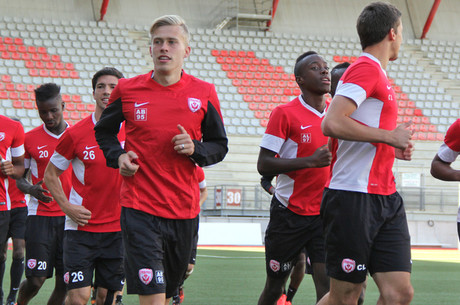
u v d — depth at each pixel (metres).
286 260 9.61
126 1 48.44
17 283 12.80
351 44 50.06
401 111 45.34
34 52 43.09
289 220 9.42
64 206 8.67
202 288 15.73
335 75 9.84
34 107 40.41
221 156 7.14
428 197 35.38
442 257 28.34
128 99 7.01
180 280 7.35
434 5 50.53
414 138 43.41
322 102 9.65
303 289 16.03
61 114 11.09
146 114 6.91
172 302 12.93
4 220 11.93
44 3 46.56
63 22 45.03
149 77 7.08
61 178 10.29
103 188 8.84
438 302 14.07
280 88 45.59
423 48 50.84
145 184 6.87
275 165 9.13
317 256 9.30
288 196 9.40
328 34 51.31
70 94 41.59
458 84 48.66
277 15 51.34
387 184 7.11
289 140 9.54
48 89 10.86
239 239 32.53
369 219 6.98
